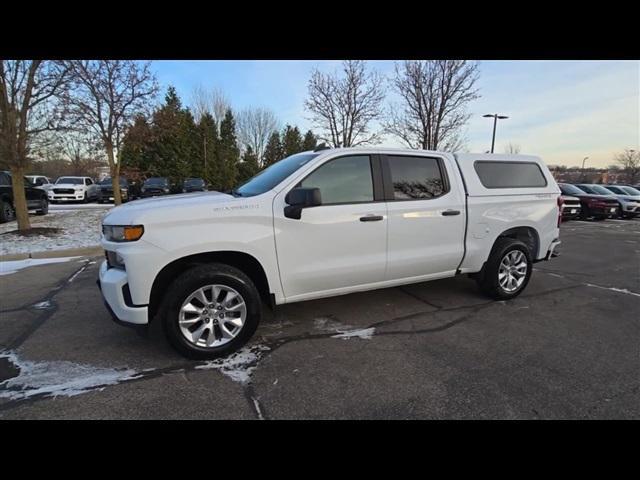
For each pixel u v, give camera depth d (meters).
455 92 13.50
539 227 4.75
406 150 3.95
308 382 2.74
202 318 3.06
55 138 9.05
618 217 17.92
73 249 7.34
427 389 2.66
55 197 20.28
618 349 3.31
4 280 5.44
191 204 3.04
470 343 3.40
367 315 4.07
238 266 3.35
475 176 4.32
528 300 4.66
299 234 3.33
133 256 2.82
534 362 3.06
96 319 3.91
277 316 4.03
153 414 2.38
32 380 2.73
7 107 8.02
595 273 6.18
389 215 3.71
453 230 4.12
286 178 3.40
